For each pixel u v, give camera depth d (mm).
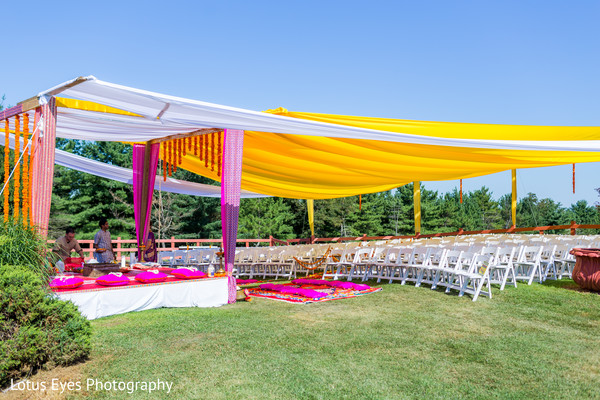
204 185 13453
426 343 4562
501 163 9281
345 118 6801
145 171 9641
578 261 7629
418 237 16797
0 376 3443
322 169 10766
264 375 3668
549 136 7469
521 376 3635
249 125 5836
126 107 5523
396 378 3596
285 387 3420
